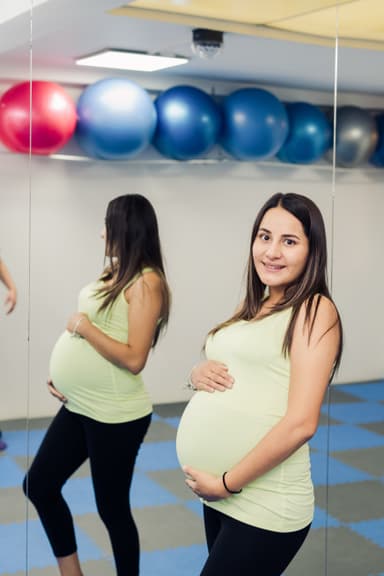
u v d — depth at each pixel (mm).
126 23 2650
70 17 2818
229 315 2443
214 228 2455
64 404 2898
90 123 2752
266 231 2002
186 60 2514
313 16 2215
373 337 2141
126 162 2664
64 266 2881
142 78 2617
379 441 2162
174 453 2607
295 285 1985
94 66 2775
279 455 1876
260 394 1977
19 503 3305
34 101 3004
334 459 2273
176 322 2570
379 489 2172
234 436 1989
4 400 3309
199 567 2590
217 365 2057
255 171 2350
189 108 2477
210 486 1987
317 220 1947
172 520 2646
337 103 2172
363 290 2115
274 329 1959
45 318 3043
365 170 2096
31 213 3035
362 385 2170
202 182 2469
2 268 3293
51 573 3182
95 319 2771
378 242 2100
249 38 2346
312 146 2223
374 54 2072
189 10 2465
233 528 2014
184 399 2588
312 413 1864
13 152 3150
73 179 2850
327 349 1872
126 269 2662
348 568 2281
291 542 1986
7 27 3121
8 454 3324
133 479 2729
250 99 2348
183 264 2539
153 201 2582
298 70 2244
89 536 2914
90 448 2818
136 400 2688
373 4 2094
